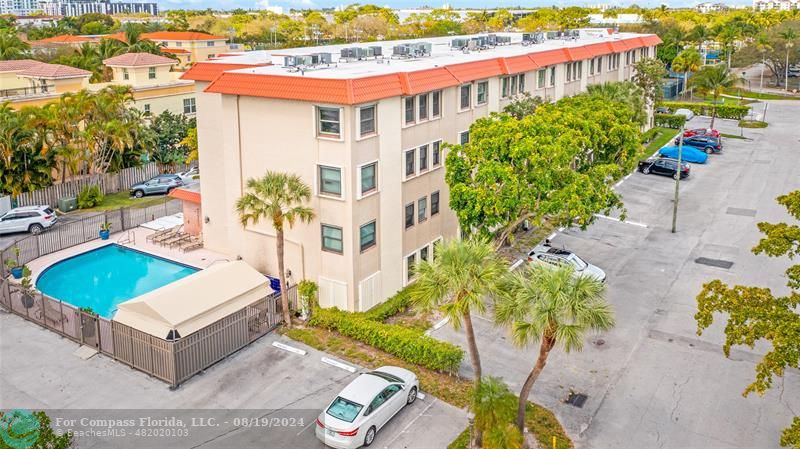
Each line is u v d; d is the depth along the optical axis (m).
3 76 62.72
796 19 142.00
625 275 36.34
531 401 24.62
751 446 22.03
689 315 31.45
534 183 30.00
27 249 38.53
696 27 127.94
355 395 22.14
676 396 24.97
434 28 161.25
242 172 33.78
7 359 27.67
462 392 25.05
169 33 114.81
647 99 71.44
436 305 20.84
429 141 35.19
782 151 65.81
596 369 26.94
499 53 45.81
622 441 22.36
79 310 28.58
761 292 19.34
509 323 19.77
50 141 51.91
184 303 27.16
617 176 33.59
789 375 26.27
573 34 65.12
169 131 61.03
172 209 48.53
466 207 30.12
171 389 25.53
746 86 112.81
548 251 36.31
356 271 30.92
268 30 171.00
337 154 29.81
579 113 35.16
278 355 28.02
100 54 88.75
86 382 26.02
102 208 50.00
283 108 31.09
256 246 34.41
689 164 60.78
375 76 30.36
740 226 44.06
